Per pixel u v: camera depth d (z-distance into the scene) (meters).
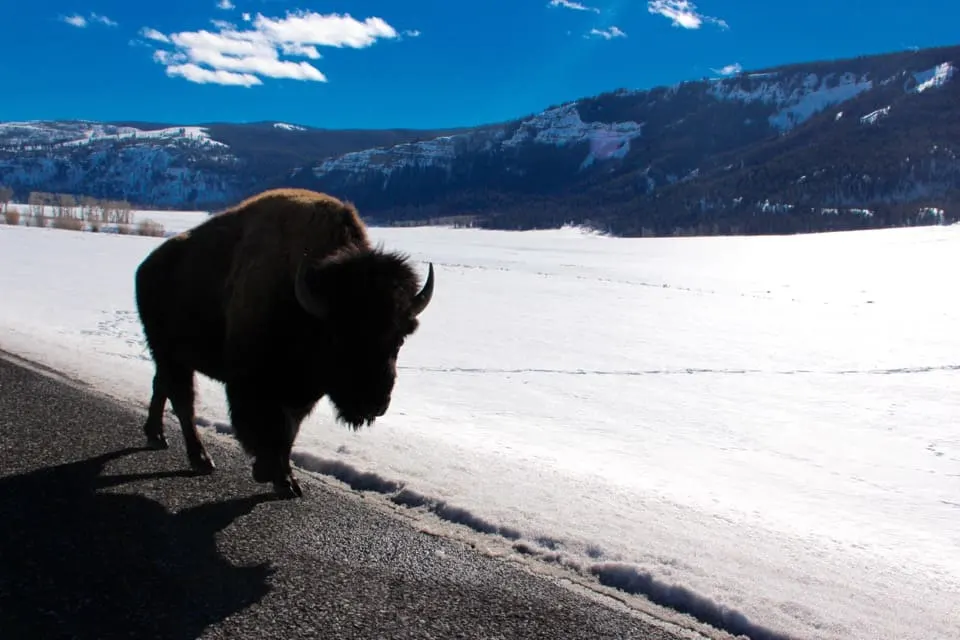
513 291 19.22
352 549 2.87
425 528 3.13
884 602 2.70
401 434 4.84
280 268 3.48
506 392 8.04
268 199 3.92
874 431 7.25
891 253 40.75
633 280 25.03
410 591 2.55
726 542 3.22
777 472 5.61
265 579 2.58
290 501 3.38
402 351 10.45
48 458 3.78
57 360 6.39
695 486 4.88
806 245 50.62
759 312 16.78
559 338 12.32
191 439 3.82
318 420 5.01
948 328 14.95
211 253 3.97
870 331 14.41
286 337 3.43
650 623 2.43
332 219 3.58
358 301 3.04
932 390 9.26
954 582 3.25
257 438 3.39
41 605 2.31
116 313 11.66
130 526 2.98
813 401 8.53
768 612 2.47
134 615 2.29
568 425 6.70
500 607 2.47
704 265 34.56
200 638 2.18
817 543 3.56
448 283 20.59
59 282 15.34
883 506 4.90
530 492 3.64
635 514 3.49
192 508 3.22
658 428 6.88
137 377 5.93
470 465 4.07
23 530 2.87
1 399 4.85
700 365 10.60
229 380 3.50
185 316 4.00
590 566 2.80
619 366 10.21
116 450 4.02
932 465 6.14
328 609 2.39
